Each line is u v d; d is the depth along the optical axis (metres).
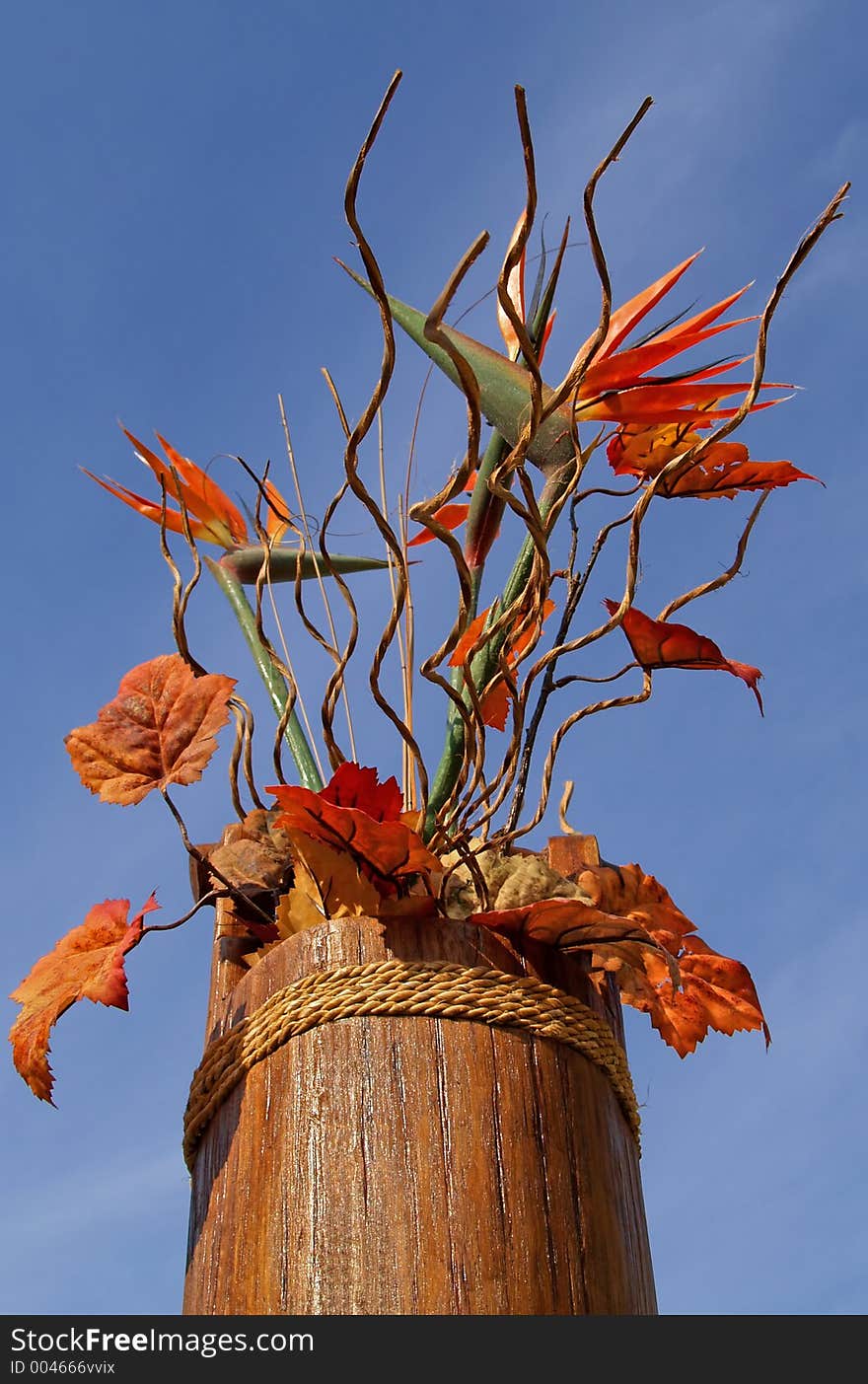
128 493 2.16
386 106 1.74
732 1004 1.99
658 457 2.07
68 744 1.93
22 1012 1.90
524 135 1.74
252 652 2.13
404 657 2.08
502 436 2.01
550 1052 1.84
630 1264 1.83
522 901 1.89
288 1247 1.79
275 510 2.12
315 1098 1.82
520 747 2.00
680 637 1.99
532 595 1.95
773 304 1.92
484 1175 1.79
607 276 1.84
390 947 1.85
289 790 1.84
